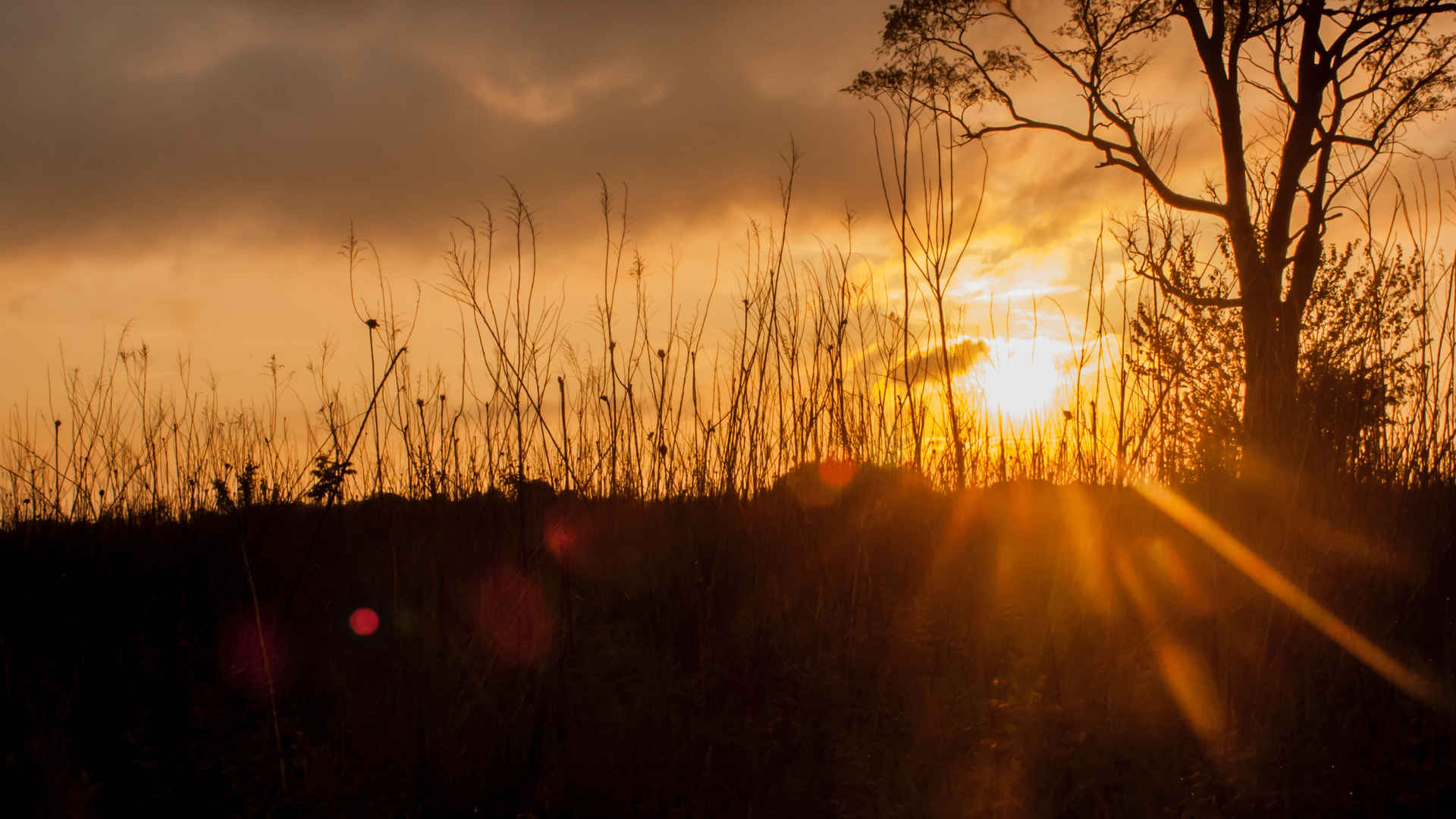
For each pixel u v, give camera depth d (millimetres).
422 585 4898
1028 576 4984
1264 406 5039
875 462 6027
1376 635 4012
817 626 4566
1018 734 3598
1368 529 4391
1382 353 4914
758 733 3721
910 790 3469
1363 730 3551
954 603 4773
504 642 4414
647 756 3725
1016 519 5633
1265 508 4723
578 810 3443
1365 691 3775
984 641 4387
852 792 3436
